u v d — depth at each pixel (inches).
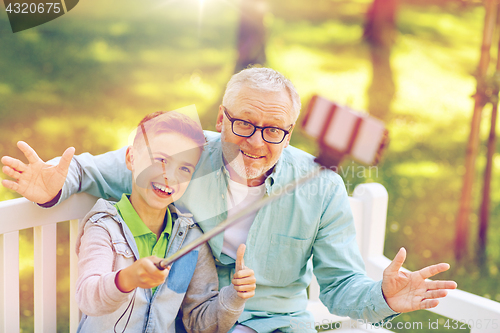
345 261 58.1
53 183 52.7
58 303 112.5
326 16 373.7
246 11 233.0
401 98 285.3
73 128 211.9
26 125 207.8
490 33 144.0
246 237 58.1
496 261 149.1
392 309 49.6
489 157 151.9
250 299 58.5
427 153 229.1
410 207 180.1
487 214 154.0
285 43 331.9
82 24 312.0
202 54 304.7
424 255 151.6
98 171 57.9
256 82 54.2
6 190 155.3
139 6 338.3
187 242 54.9
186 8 353.1
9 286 53.7
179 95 255.3
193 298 54.9
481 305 60.3
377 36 323.3
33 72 255.0
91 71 266.7
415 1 386.3
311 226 58.0
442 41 346.6
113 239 50.4
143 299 51.3
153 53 299.0
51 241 56.4
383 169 203.9
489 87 145.9
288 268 58.5
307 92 276.1
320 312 70.5
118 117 227.3
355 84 293.6
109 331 49.9
